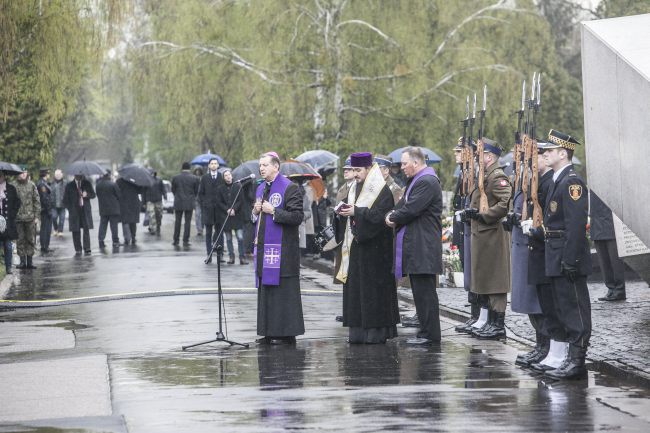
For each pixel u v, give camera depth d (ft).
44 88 189.88
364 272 94.22
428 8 287.28
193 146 331.36
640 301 117.80
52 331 105.09
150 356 88.22
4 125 233.96
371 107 287.48
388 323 94.68
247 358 86.74
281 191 95.20
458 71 280.51
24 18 179.73
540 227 77.15
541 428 59.11
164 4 285.23
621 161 75.46
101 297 134.92
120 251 222.69
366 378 76.54
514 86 278.67
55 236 281.13
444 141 286.05
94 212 482.28
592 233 118.93
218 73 282.97
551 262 75.51
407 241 92.53
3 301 131.95
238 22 285.23
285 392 71.20
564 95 379.96
